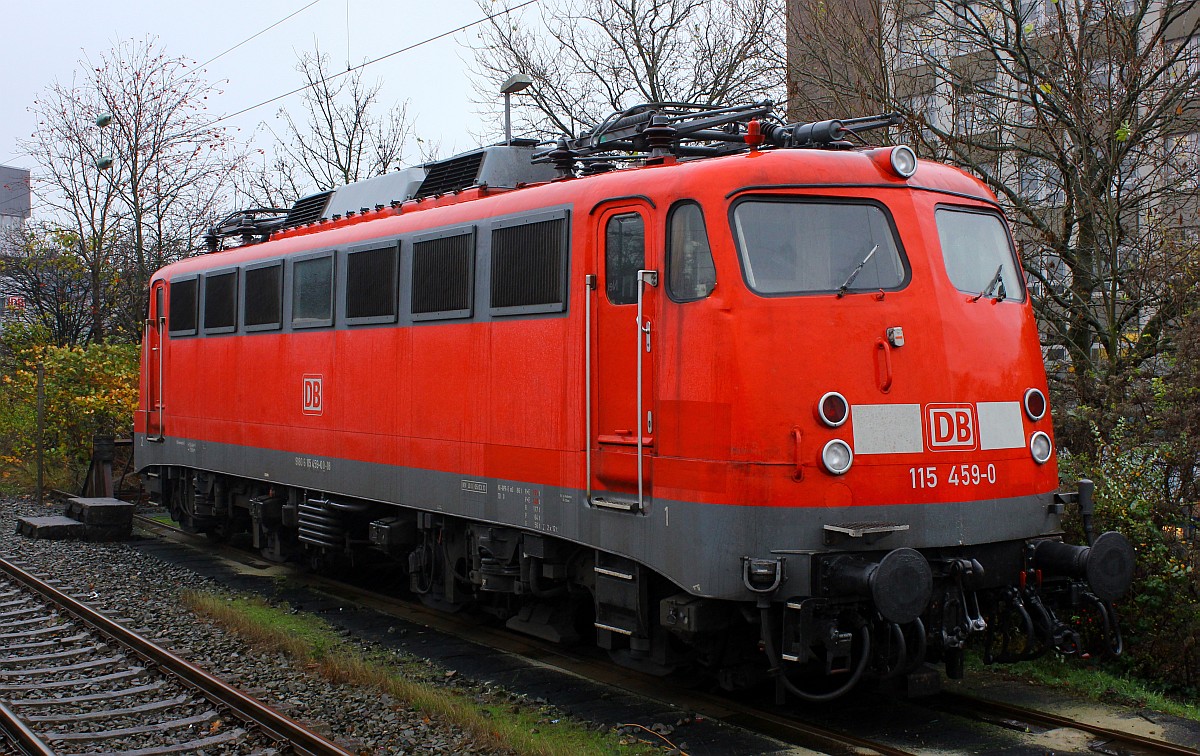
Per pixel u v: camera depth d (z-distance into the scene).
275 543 12.92
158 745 6.68
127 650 8.88
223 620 9.95
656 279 6.98
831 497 6.40
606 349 7.41
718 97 19.98
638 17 21.30
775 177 6.78
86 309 27.80
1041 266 11.49
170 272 14.76
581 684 8.11
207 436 13.48
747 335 6.50
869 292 6.73
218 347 13.17
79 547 14.59
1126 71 10.91
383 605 11.30
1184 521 8.52
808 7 13.49
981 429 6.87
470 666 8.72
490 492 8.51
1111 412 9.39
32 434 21.88
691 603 6.76
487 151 9.91
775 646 6.58
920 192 7.16
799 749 6.55
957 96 11.88
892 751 6.41
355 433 10.32
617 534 7.24
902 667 6.48
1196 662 7.89
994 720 7.01
